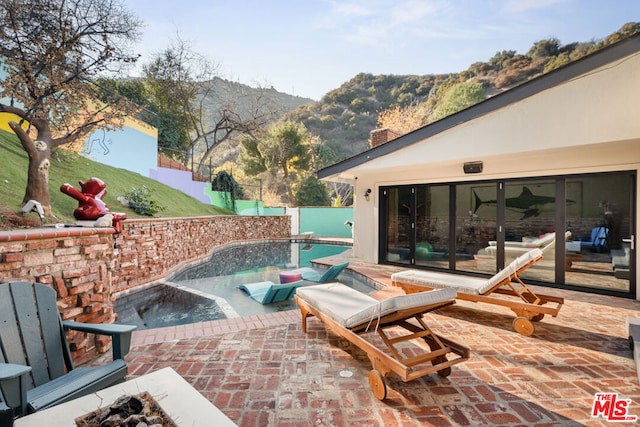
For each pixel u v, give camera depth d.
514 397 2.98
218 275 9.70
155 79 22.67
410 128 36.06
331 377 3.34
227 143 39.53
